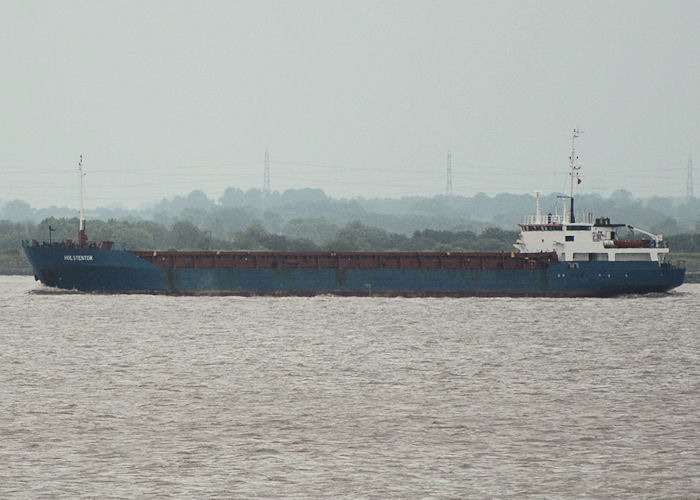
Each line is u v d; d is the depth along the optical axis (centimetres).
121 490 15600
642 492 15700
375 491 15650
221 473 16500
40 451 17662
